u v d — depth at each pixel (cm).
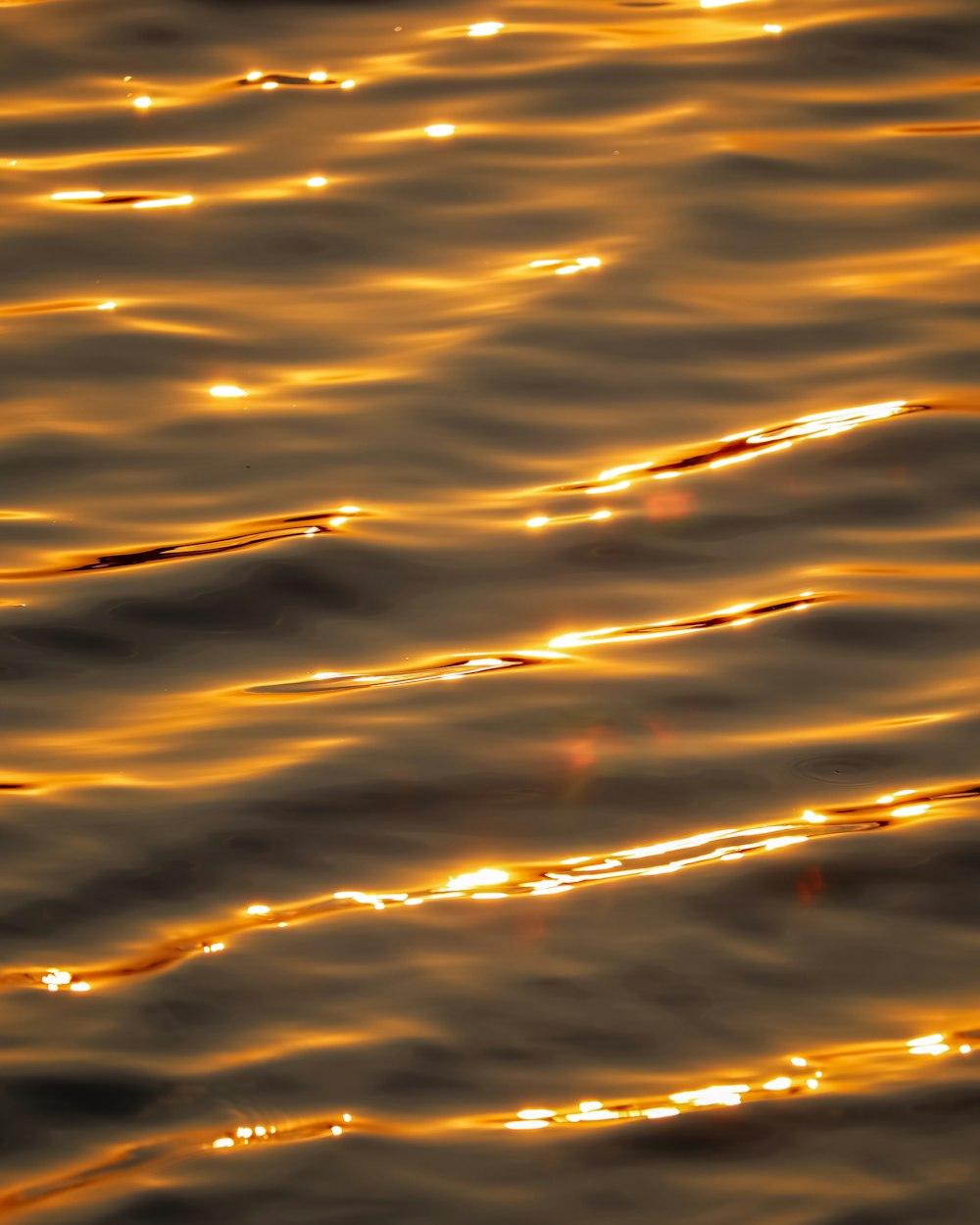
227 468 1274
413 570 1177
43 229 1552
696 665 1091
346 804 992
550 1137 789
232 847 965
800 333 1385
